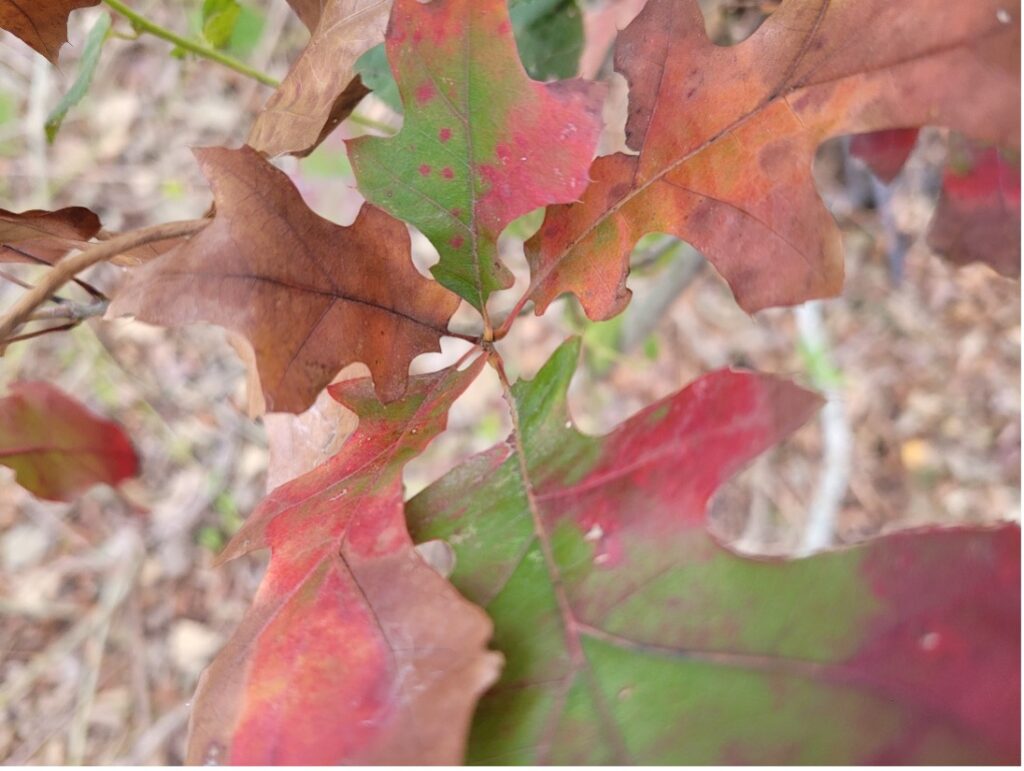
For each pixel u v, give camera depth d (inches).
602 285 6.8
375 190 6.4
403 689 4.9
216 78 26.6
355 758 4.8
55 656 23.2
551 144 6.2
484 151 6.3
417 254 23.5
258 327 5.7
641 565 5.3
